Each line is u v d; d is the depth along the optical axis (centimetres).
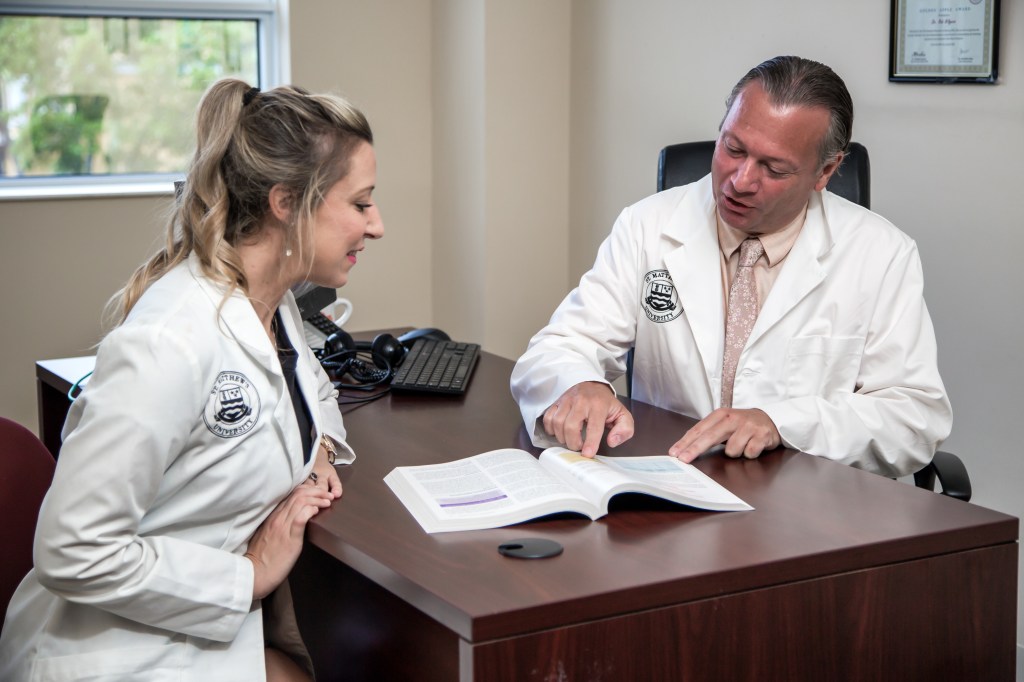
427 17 369
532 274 365
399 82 368
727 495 140
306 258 131
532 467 144
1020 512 233
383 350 211
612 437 154
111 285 333
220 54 357
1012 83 223
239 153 128
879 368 185
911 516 134
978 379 238
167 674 125
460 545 123
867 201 204
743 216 178
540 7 350
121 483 116
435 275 385
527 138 356
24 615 132
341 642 148
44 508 117
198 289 127
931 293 246
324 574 152
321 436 145
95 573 116
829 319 187
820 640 123
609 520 132
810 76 171
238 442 126
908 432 174
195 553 124
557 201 365
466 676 106
